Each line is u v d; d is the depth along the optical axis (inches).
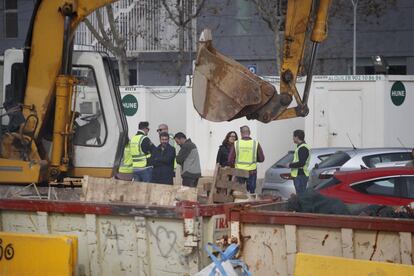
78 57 1014.4
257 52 3284.9
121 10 3297.2
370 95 2305.6
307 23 887.1
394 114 2332.7
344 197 1168.8
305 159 1681.8
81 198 967.6
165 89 2544.3
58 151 969.5
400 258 710.5
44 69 978.7
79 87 1019.9
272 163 2352.4
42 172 961.5
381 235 719.7
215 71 861.2
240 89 853.2
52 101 984.9
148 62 3410.4
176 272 792.9
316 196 879.7
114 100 1033.5
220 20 3304.6
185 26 3085.6
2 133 996.6
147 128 1782.7
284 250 762.8
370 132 2305.6
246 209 784.3
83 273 832.3
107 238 821.9
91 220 825.5
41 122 978.1
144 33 3294.8
